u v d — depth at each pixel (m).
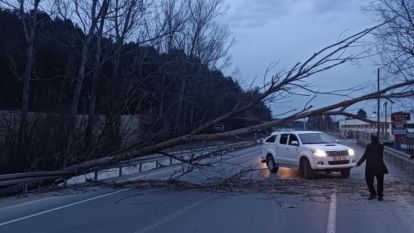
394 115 38.09
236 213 11.70
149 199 14.26
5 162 21.14
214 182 17.33
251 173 22.73
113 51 25.30
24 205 13.20
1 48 27.66
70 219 11.01
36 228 10.04
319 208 12.34
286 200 13.87
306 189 16.09
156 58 25.56
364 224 10.21
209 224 10.31
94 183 18.25
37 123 21.27
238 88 27.86
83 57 21.97
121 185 17.50
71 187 17.39
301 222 10.49
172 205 13.06
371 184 13.66
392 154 33.81
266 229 9.78
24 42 27.83
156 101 24.44
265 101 17.31
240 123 22.39
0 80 29.33
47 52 27.16
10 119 22.81
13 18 27.83
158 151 18.36
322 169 19.69
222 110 24.22
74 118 21.36
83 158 20.62
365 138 59.66
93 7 22.06
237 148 39.59
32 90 28.94
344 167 19.94
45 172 16.56
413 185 16.73
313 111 17.14
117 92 21.61
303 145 20.72
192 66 30.44
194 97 25.95
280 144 22.55
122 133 21.62
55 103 22.89
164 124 21.30
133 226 10.14
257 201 13.74
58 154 19.92
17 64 27.31
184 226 10.12
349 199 13.87
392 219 10.75
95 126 22.48
